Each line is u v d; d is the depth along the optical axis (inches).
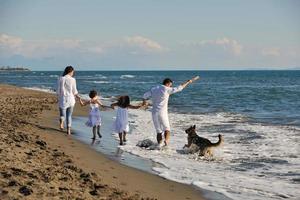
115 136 497.7
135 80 3462.1
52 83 2674.7
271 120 698.8
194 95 1432.1
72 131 512.7
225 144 458.6
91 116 474.6
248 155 399.5
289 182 303.9
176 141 475.5
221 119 713.6
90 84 2498.8
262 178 315.3
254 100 1185.4
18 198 203.3
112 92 1614.2
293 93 1485.0
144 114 796.0
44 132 460.1
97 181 265.6
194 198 259.1
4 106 756.0
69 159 319.6
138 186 274.4
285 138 494.9
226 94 1475.1
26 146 340.8
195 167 349.4
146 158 378.0
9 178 230.8
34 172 253.8
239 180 307.7
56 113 696.4
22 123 502.0
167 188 278.2
